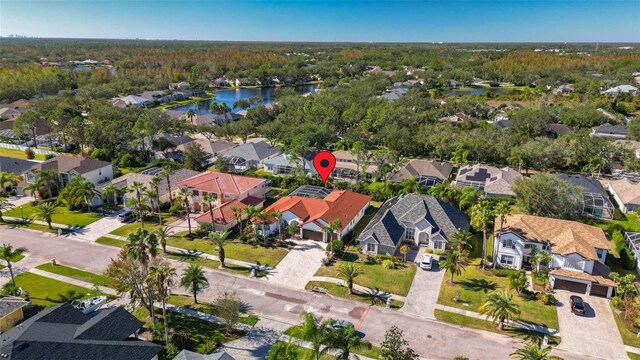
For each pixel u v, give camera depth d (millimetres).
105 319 43125
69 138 119750
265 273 59219
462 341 45562
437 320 49156
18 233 71375
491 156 106625
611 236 68875
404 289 55344
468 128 139625
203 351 43125
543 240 59344
